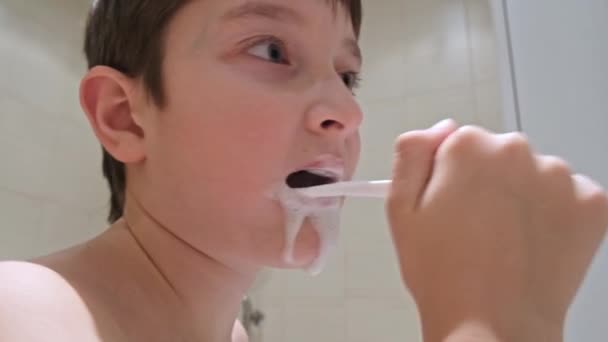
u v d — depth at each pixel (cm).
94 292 33
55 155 126
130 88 44
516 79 77
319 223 39
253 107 38
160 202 41
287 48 42
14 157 114
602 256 67
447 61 126
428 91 126
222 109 39
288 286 129
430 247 25
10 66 116
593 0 74
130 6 45
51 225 122
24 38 121
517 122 76
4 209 110
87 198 135
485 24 123
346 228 128
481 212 25
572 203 26
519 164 27
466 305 24
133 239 42
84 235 132
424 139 28
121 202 48
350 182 37
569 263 26
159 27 42
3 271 30
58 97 129
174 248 40
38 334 26
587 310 67
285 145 38
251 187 38
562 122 73
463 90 122
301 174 41
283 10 42
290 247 38
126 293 36
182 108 40
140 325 35
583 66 73
